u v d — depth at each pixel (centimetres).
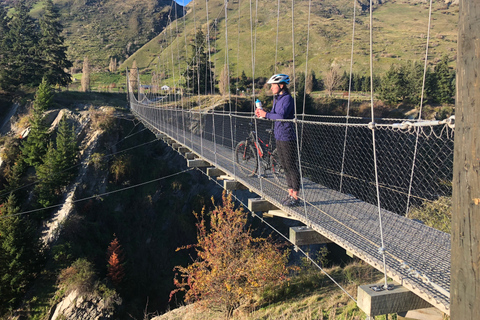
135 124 2956
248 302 805
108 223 2342
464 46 100
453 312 108
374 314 192
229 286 830
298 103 2567
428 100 1928
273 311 693
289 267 886
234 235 977
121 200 2505
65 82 3916
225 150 847
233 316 788
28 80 3525
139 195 2608
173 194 2714
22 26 3672
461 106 102
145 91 4097
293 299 721
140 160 2816
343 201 388
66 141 2441
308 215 331
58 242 1962
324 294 679
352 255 258
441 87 1884
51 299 1662
